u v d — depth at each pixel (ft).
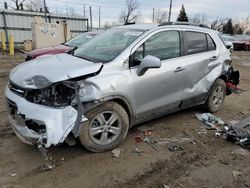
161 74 13.87
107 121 12.27
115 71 12.23
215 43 17.75
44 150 11.05
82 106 10.84
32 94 10.98
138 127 15.43
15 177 10.63
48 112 10.38
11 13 76.74
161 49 14.35
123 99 12.44
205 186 10.53
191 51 15.97
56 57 14.12
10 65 40.27
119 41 13.98
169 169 11.55
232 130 14.76
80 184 10.36
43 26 62.18
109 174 11.02
